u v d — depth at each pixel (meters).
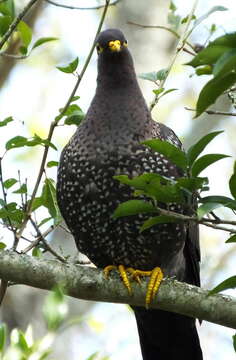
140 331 12.32
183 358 12.29
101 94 11.67
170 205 11.25
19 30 12.24
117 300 10.66
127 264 11.93
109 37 11.85
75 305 16.42
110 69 11.71
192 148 9.19
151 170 11.33
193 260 12.33
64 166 11.62
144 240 11.55
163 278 10.77
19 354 9.30
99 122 11.45
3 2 12.27
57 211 12.14
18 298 16.23
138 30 16.91
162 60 16.73
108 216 11.48
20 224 11.13
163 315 12.01
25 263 10.38
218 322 10.18
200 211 8.91
